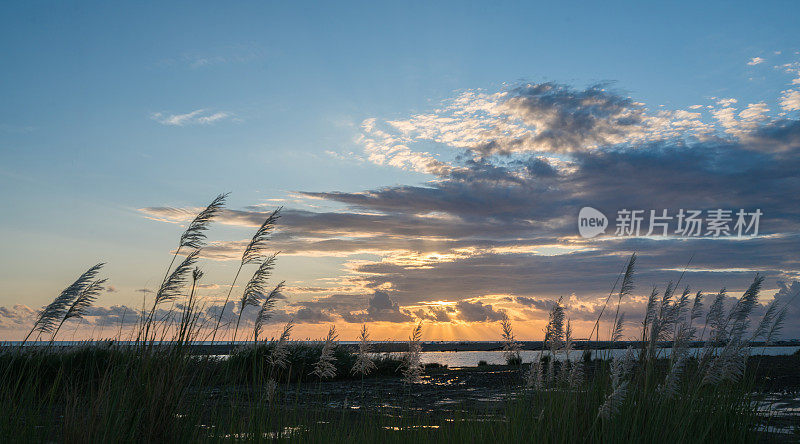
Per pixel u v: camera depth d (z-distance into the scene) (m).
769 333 6.78
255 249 6.43
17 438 4.78
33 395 5.61
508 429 6.09
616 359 6.10
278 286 6.48
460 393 12.82
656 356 6.40
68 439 4.72
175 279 5.89
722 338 6.62
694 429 6.20
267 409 6.30
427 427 6.96
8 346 5.93
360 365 7.19
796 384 11.59
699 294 6.35
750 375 7.64
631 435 5.57
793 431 7.31
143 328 5.81
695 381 6.68
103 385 5.47
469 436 6.18
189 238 5.99
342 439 6.03
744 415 6.88
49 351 6.17
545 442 5.54
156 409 5.40
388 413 8.58
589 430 5.63
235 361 6.61
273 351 6.54
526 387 6.87
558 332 6.50
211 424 5.69
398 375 17.14
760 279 6.39
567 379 6.48
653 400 6.24
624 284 6.39
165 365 5.66
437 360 40.09
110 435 4.95
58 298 5.34
